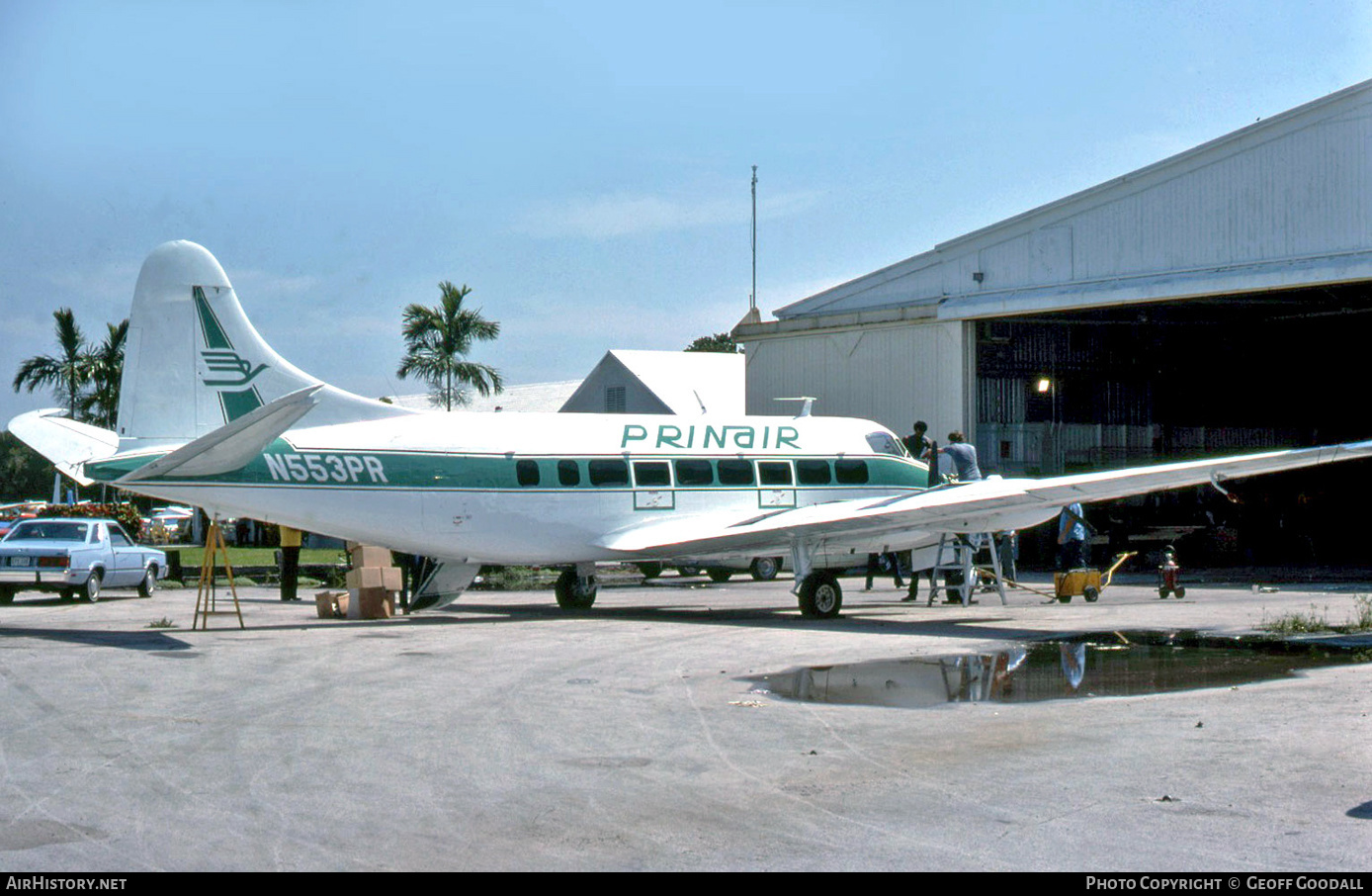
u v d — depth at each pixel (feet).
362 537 60.23
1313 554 126.31
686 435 68.44
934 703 36.50
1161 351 123.34
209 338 59.72
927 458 82.02
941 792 25.68
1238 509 124.88
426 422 61.62
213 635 54.29
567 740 31.17
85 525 77.87
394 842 22.24
